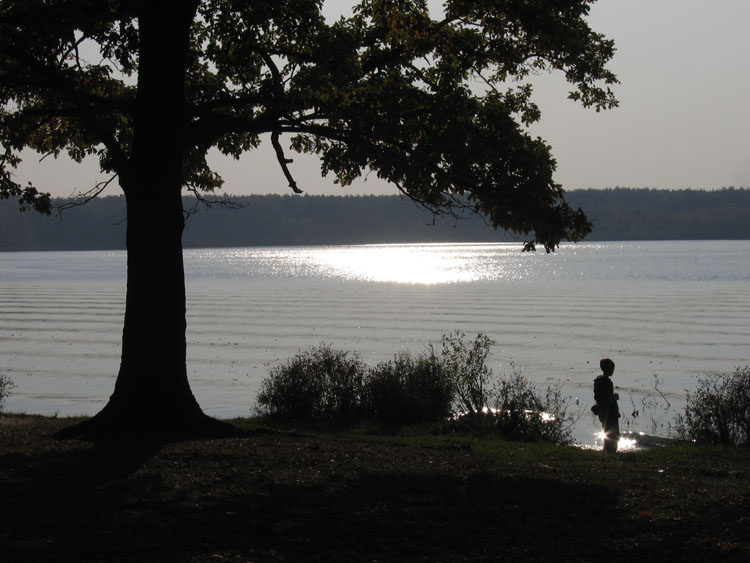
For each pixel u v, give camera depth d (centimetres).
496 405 1814
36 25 1215
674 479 1049
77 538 729
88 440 1245
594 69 1514
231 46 1622
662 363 3197
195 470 1006
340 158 1512
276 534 757
